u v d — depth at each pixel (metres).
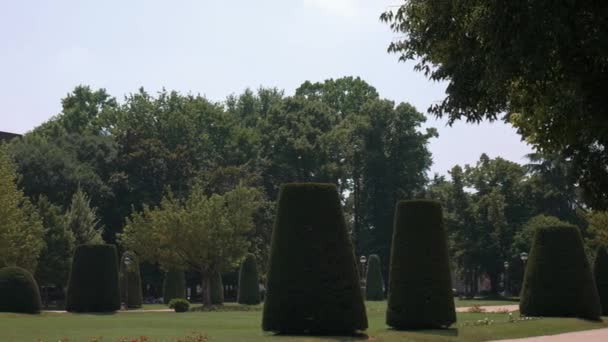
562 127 14.77
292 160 78.75
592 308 35.81
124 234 58.94
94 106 97.06
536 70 12.65
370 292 66.88
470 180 76.94
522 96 15.16
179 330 28.92
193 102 85.12
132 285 55.84
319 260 25.11
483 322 31.67
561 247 36.25
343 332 25.02
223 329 29.86
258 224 70.75
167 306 58.22
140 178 72.75
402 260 29.72
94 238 61.47
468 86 14.80
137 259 56.84
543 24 11.94
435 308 29.16
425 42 15.47
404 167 82.88
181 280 60.81
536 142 16.42
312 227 25.34
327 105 88.56
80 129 89.75
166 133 80.94
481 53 14.16
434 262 29.56
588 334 30.41
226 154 82.19
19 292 38.38
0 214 45.22
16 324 30.52
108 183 71.12
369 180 84.06
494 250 73.38
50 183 67.00
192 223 51.88
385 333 26.77
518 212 75.31
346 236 25.70
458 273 81.12
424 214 29.92
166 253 53.47
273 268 25.47
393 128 82.94
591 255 60.50
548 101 14.42
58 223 58.59
